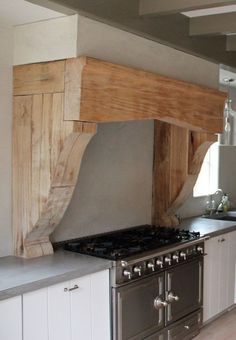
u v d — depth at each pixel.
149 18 2.99
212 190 5.29
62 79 2.60
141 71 2.93
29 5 2.40
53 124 2.66
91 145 3.49
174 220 4.25
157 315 3.21
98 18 2.63
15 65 2.86
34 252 2.89
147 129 4.12
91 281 2.72
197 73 3.69
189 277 3.55
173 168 4.09
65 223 3.32
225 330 3.95
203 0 2.60
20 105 2.85
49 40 2.67
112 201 3.75
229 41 3.93
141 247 3.16
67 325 2.58
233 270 4.31
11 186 2.93
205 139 3.87
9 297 2.24
